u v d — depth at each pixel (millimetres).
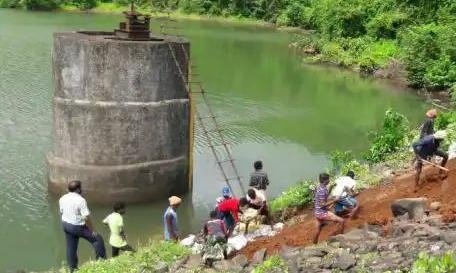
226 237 10836
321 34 52688
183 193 17109
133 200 16266
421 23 44219
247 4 73188
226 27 65688
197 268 9820
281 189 17547
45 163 19000
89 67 15453
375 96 34281
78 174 16000
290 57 47750
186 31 59125
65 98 15859
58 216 15531
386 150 17125
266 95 32375
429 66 36281
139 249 11500
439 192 10836
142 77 15641
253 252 10883
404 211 10008
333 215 10117
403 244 8188
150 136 16094
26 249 13797
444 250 7539
